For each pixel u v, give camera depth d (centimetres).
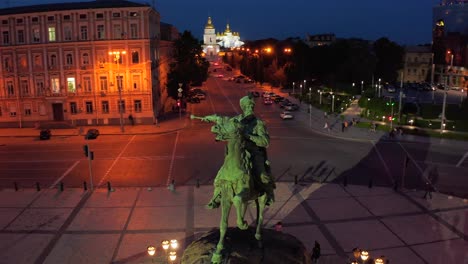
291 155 5328
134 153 5656
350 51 13262
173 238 3062
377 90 11562
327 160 5084
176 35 14238
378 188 4053
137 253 2853
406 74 14188
